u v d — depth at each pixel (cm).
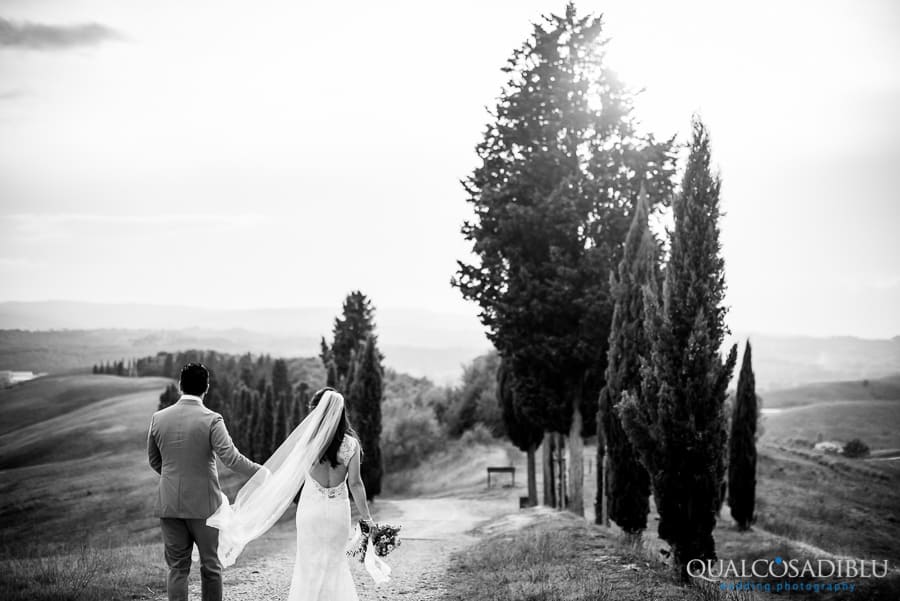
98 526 4572
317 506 723
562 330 2542
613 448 1939
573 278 2436
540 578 1160
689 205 1335
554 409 2572
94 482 6725
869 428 8931
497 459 6278
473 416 7369
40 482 7269
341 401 746
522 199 2652
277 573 1216
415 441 7056
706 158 1342
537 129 2742
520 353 2558
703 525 1275
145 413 11906
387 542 757
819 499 3594
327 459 734
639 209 2030
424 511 3334
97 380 17550
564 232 2470
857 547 2569
